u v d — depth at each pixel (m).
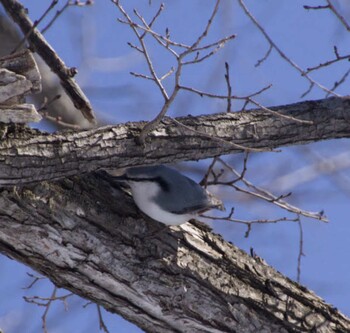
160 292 9.35
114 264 9.16
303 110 9.58
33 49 9.77
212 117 9.34
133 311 9.55
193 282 9.52
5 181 8.39
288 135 9.48
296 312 10.00
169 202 9.64
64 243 8.92
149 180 9.63
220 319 9.56
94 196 9.30
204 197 10.24
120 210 9.48
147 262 9.36
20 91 8.38
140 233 9.46
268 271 10.19
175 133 9.03
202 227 10.16
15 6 9.67
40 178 8.57
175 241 9.69
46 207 8.80
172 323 9.59
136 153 8.90
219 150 9.24
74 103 10.10
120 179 9.66
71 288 9.42
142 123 9.13
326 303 10.34
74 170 8.70
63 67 9.88
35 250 8.93
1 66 8.35
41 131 8.81
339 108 9.59
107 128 8.91
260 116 9.44
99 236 9.11
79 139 8.70
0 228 8.68
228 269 9.88
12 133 8.57
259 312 9.80
